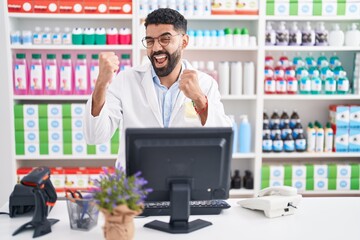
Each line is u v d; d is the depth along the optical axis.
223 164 1.61
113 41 3.37
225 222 1.72
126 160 1.56
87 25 3.61
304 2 3.39
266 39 3.46
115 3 3.30
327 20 3.68
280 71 3.52
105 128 1.96
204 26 3.67
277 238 1.57
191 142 1.55
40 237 1.56
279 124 3.62
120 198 1.36
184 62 2.25
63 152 3.40
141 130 1.53
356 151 3.60
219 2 3.37
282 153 3.55
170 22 1.94
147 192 1.48
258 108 3.47
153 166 1.56
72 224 1.64
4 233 1.61
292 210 1.83
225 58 3.71
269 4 3.36
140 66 2.24
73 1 3.28
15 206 1.78
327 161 3.79
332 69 3.61
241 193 3.57
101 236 1.58
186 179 1.60
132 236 1.43
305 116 3.84
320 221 1.75
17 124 3.36
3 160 3.38
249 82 3.48
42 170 1.68
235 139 3.55
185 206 1.61
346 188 3.61
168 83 2.18
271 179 3.55
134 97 2.19
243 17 3.37
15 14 3.26
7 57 3.28
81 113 3.37
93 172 3.43
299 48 3.42
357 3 3.42
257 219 1.76
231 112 3.80
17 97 3.34
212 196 1.65
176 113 2.15
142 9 3.33
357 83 3.55
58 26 3.60
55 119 3.37
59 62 3.61
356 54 3.55
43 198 1.62
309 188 3.58
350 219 1.78
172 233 1.60
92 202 1.45
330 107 3.74
